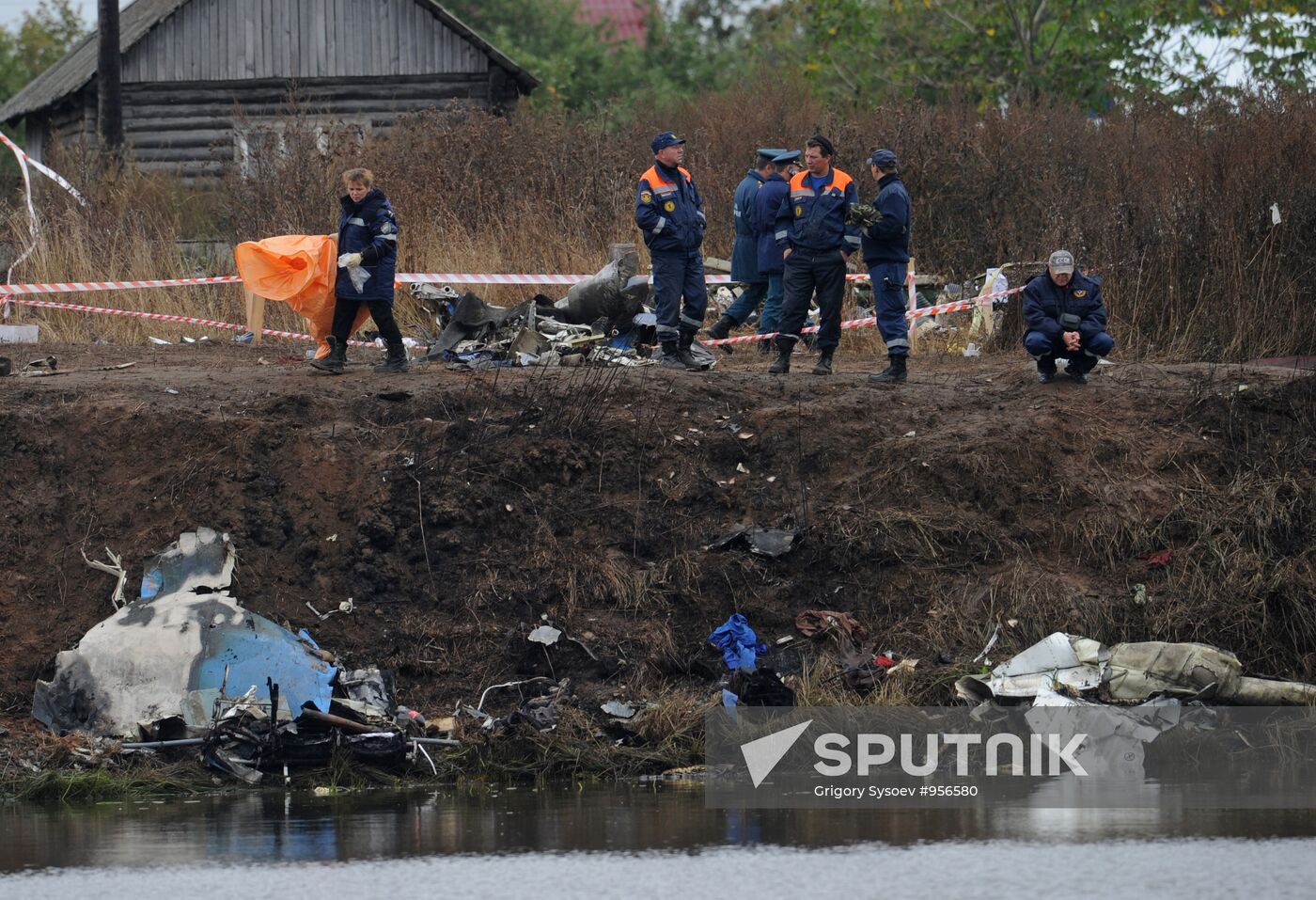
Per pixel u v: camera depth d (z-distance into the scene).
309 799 32.41
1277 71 111.50
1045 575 39.69
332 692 36.25
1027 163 69.19
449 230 65.00
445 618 38.44
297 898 23.50
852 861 25.75
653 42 164.12
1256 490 41.69
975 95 114.50
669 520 40.56
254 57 101.56
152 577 38.09
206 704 35.69
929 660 37.97
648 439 41.88
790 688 36.69
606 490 41.09
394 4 101.25
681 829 28.59
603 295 50.50
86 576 38.69
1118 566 40.22
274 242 45.56
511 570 39.25
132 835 28.53
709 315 60.22
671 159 45.97
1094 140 77.75
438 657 37.75
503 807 31.02
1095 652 37.62
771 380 45.09
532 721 35.56
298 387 43.50
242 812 30.95
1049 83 115.25
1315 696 37.00
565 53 154.88
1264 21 112.38
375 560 39.00
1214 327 53.59
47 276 62.47
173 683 36.06
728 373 45.75
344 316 45.28
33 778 33.50
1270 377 45.59
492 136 72.06
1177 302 54.25
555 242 64.62
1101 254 56.84
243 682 36.03
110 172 76.19
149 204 72.81
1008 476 41.38
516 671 37.62
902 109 74.12
